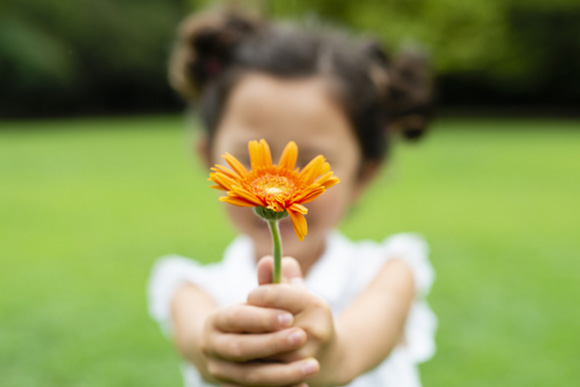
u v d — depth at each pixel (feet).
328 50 5.24
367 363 4.12
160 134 58.90
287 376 3.29
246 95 4.82
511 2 72.90
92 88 92.12
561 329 11.45
